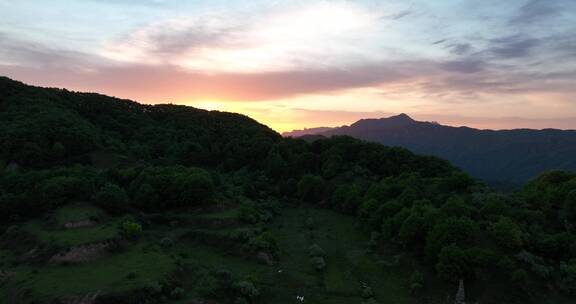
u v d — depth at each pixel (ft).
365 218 290.35
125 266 196.85
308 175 368.48
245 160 436.35
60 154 350.02
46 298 164.55
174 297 176.96
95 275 185.47
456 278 195.00
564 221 231.30
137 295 168.66
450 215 232.32
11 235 228.63
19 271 193.06
